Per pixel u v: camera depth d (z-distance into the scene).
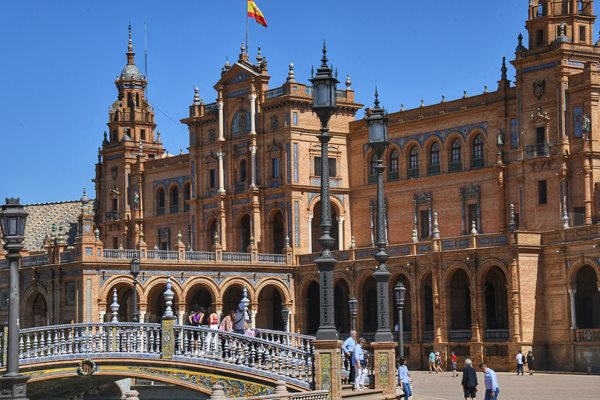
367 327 98.25
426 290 93.75
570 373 77.25
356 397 40.41
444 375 79.62
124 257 93.25
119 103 132.62
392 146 104.06
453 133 98.12
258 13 106.56
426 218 100.81
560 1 88.94
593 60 88.19
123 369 47.91
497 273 89.69
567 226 83.31
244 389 45.50
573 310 79.44
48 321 93.62
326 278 36.47
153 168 127.06
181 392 71.75
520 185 90.25
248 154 109.19
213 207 112.75
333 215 107.56
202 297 105.75
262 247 107.31
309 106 106.50
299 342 50.41
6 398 29.30
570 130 86.88
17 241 30.14
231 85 111.31
